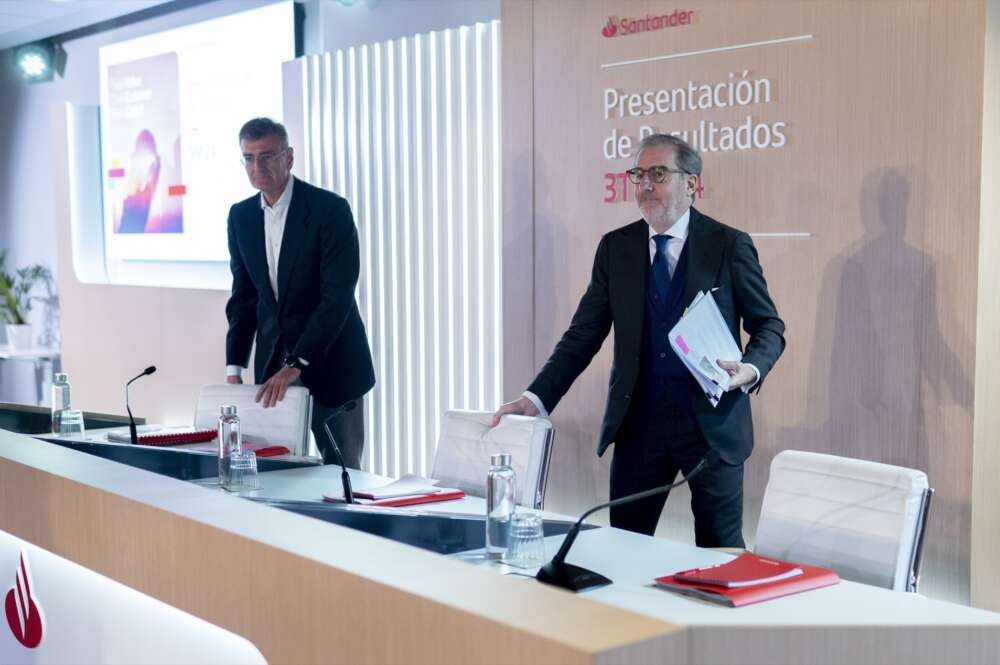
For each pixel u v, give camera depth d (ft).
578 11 14.16
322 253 14.07
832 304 12.02
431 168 17.66
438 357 17.88
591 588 6.63
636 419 10.37
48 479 8.16
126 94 24.26
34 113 28.27
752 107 12.55
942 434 11.23
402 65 18.04
